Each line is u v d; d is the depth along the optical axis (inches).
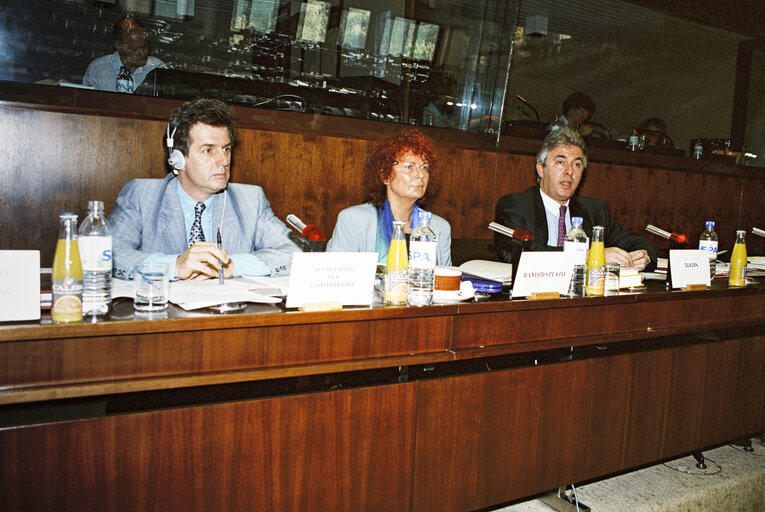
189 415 48.3
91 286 47.8
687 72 152.4
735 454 103.5
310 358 54.0
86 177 92.0
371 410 56.7
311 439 53.8
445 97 130.0
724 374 88.6
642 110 149.6
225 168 77.6
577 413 72.1
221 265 63.6
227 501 50.6
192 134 75.6
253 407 50.9
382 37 121.7
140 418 46.5
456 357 60.9
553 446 70.6
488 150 128.9
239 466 50.8
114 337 45.8
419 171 84.9
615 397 75.7
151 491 47.4
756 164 169.2
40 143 88.6
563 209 106.3
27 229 89.3
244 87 113.4
